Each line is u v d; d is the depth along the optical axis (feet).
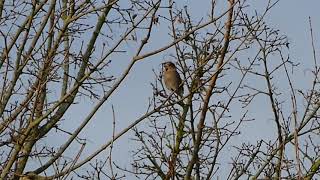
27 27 41.39
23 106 39.60
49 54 42.06
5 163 37.55
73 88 41.98
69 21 46.42
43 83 39.52
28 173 40.60
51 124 43.55
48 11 43.06
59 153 40.57
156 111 38.78
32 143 42.29
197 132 44.24
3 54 41.04
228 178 42.16
